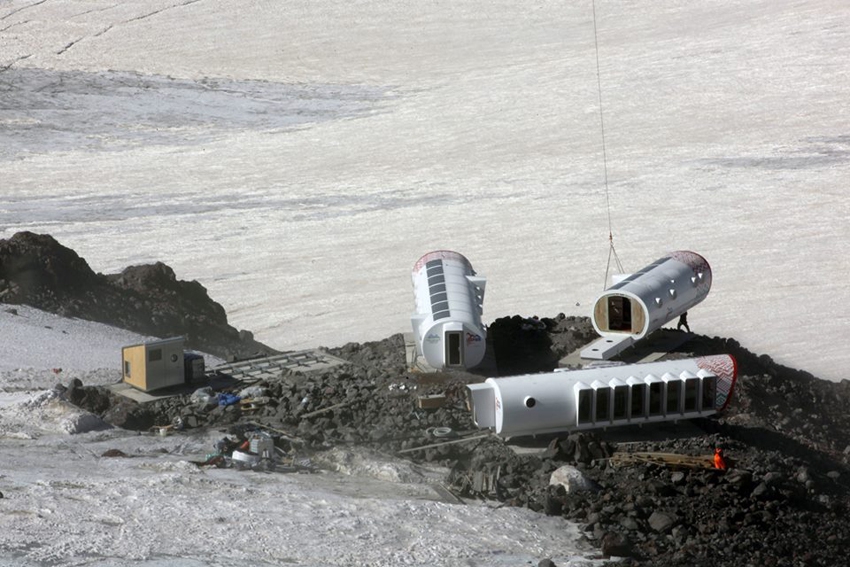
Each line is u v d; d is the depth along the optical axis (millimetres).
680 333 79312
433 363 70250
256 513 44844
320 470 54906
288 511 45562
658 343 76562
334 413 62938
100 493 46906
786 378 74438
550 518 47344
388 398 65125
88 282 101375
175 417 63188
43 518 42719
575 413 56969
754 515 47781
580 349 75062
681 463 52281
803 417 67625
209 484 49281
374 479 53500
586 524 46469
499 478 52500
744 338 136750
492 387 57531
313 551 40781
